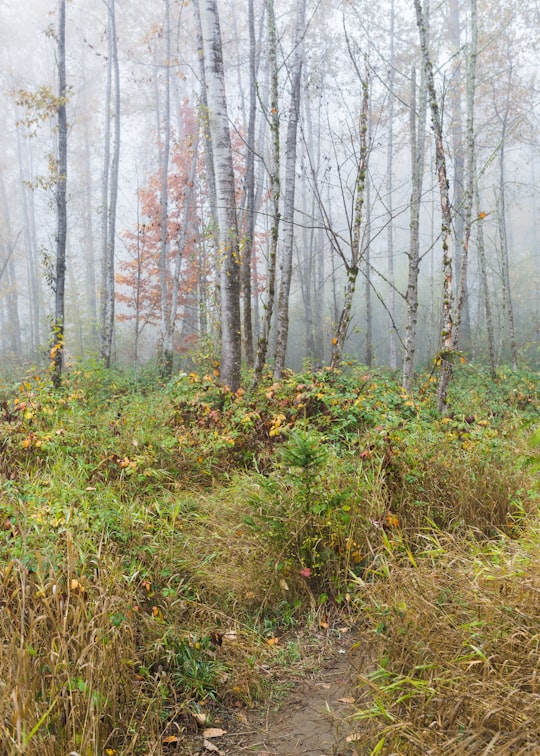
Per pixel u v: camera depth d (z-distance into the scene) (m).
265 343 9.65
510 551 3.70
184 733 3.00
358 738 2.74
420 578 3.34
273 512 4.48
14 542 3.62
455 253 21.28
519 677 2.52
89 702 2.57
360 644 3.54
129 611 3.26
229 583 4.11
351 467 5.16
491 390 11.84
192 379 8.92
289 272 11.48
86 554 3.59
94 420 7.19
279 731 3.00
